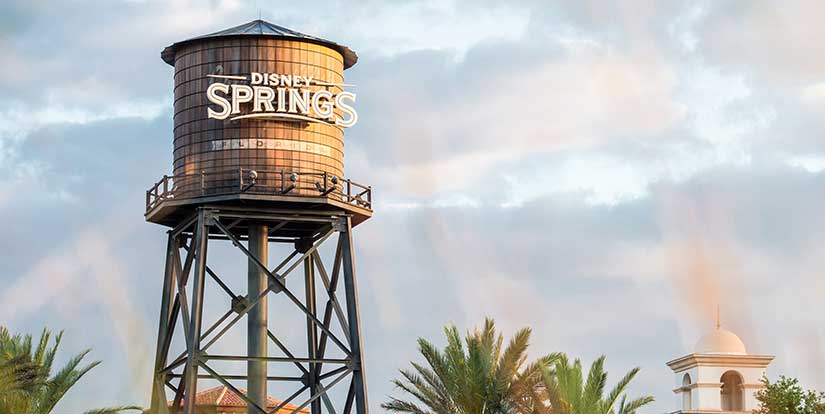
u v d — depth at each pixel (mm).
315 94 64312
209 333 62344
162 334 66125
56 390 68250
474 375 67312
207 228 63031
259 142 63562
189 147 64125
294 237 69250
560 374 68688
